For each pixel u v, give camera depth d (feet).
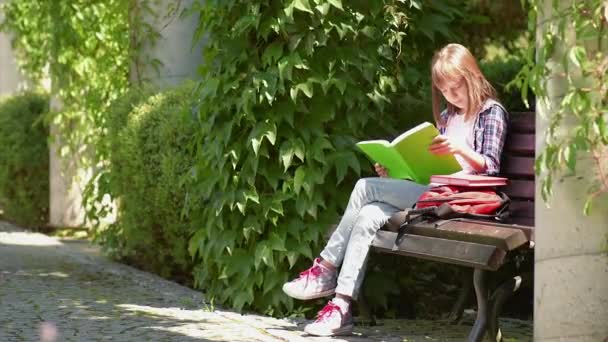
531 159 23.03
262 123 26.37
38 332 24.18
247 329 24.95
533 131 23.25
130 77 40.63
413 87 27.99
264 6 26.30
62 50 49.11
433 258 21.53
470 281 25.64
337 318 23.73
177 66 39.73
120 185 37.86
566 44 16.06
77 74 50.16
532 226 21.79
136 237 36.63
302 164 26.81
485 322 20.92
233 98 26.73
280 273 27.09
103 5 47.47
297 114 26.66
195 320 26.22
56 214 52.13
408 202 23.47
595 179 16.10
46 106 54.13
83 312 27.30
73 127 51.01
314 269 24.26
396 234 22.84
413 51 28.37
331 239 24.20
